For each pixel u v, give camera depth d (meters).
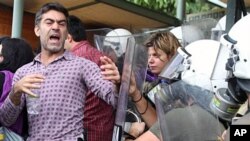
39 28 2.50
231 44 1.98
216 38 3.28
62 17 2.47
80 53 3.12
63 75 2.40
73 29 3.24
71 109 2.36
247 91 1.85
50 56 2.48
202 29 3.74
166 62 2.89
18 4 4.04
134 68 2.43
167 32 3.04
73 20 3.30
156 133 2.04
